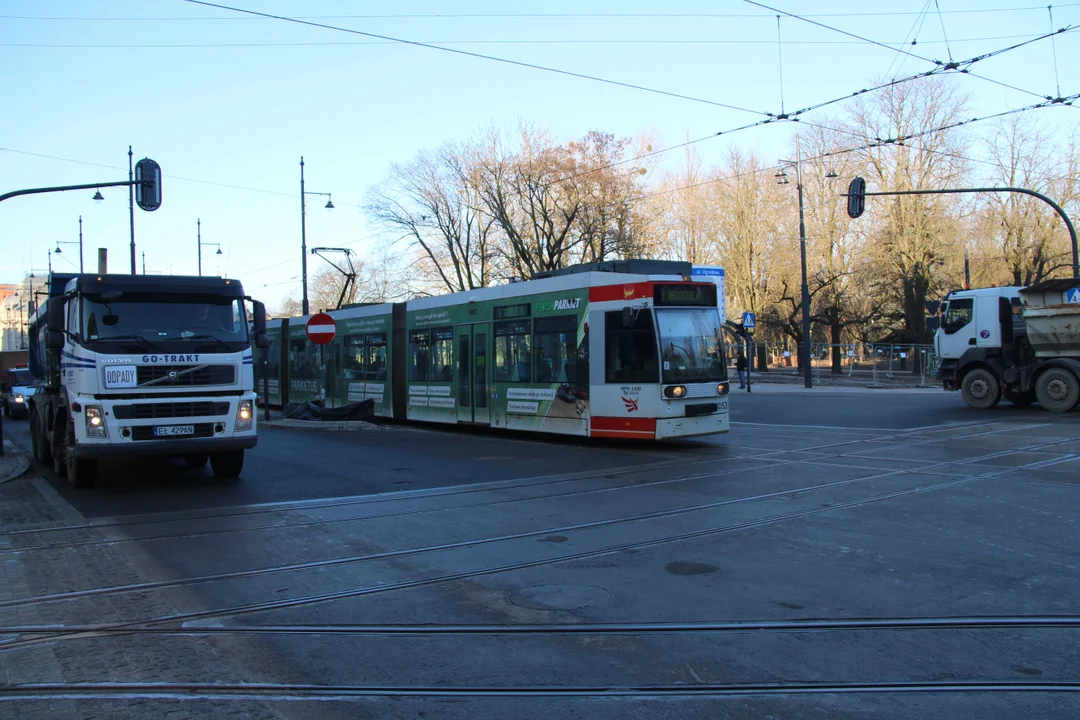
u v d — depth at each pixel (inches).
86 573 294.5
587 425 636.1
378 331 932.0
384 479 506.9
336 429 853.8
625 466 530.0
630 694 177.0
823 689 176.4
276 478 518.6
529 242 1777.8
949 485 422.3
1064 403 807.1
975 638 204.7
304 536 350.3
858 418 828.6
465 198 1918.1
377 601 252.8
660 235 1900.8
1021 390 847.7
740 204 1967.3
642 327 599.8
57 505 434.9
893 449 573.9
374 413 932.0
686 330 608.1
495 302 742.5
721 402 620.4
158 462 609.3
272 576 286.5
